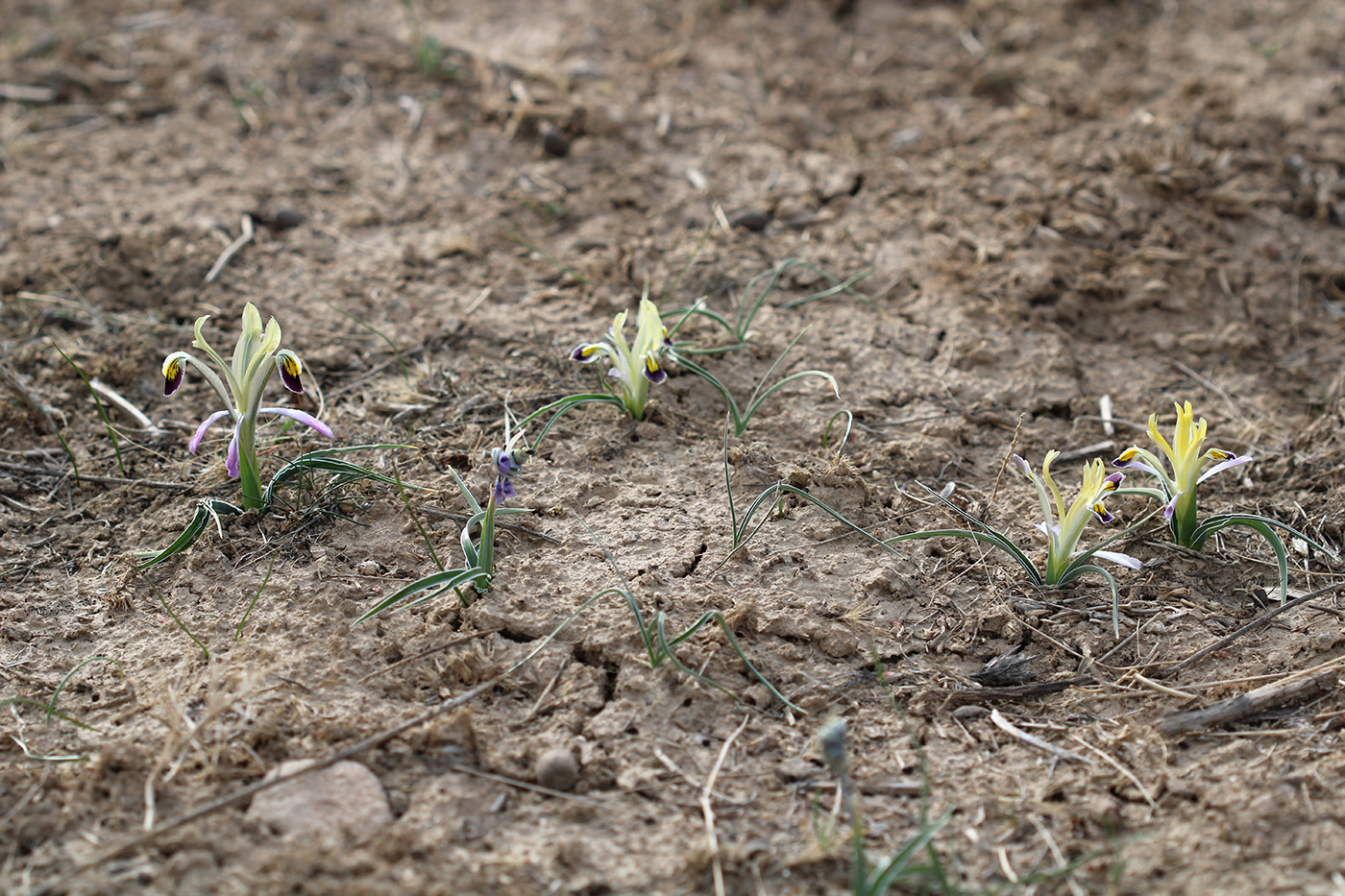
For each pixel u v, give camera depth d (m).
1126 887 2.25
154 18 3.00
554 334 2.56
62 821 2.27
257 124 2.77
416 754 2.30
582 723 2.31
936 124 2.79
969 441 2.49
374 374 2.53
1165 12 3.18
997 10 3.15
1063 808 2.29
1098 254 2.63
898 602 2.38
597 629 2.35
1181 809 2.28
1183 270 2.62
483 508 2.42
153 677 2.33
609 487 2.44
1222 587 2.39
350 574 2.38
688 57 2.87
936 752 2.31
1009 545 2.38
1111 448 2.49
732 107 2.80
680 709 2.32
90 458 2.46
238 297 2.58
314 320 2.56
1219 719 2.32
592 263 2.62
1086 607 2.37
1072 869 2.26
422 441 2.46
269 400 2.50
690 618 2.36
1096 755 2.31
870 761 2.31
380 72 2.84
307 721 2.31
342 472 2.42
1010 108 2.81
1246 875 2.25
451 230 2.66
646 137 2.76
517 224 2.67
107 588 2.38
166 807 2.28
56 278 2.59
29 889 2.24
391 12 3.06
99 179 2.70
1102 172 2.70
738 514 2.42
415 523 2.40
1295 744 2.31
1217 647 2.35
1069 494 2.45
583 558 2.39
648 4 3.09
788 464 2.46
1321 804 2.28
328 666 2.33
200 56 2.86
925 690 2.33
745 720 2.32
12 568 2.39
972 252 2.64
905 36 3.04
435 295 2.59
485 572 2.36
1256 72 2.86
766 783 2.30
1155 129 2.74
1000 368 2.55
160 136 2.75
